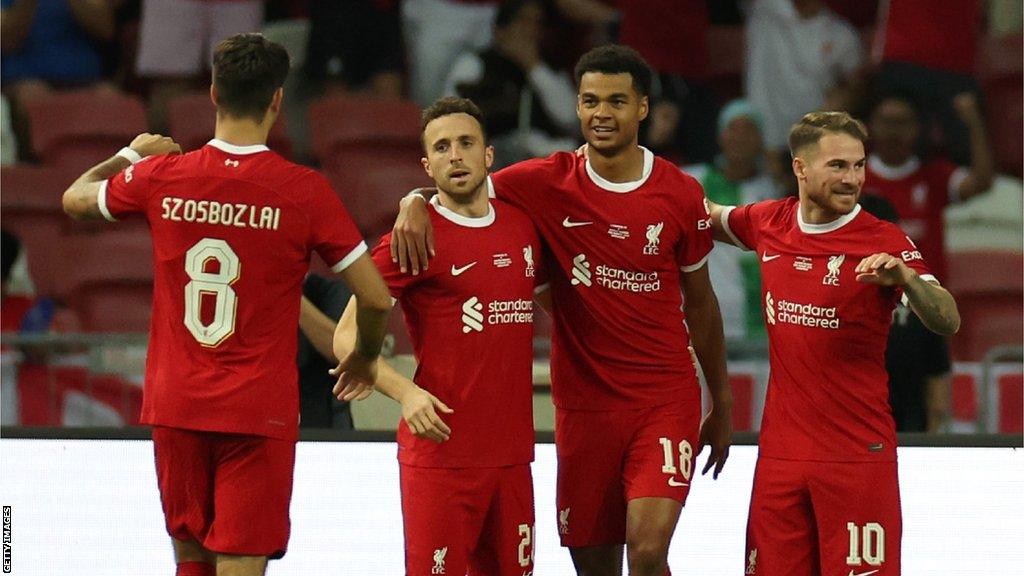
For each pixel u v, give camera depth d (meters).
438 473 18.44
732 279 33.06
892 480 18.72
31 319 32.22
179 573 17.73
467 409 18.41
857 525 18.55
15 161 37.56
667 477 18.91
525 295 18.69
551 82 37.69
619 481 19.55
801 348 18.64
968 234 37.25
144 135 18.47
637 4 38.28
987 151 37.47
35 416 28.72
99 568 21.55
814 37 39.12
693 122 37.94
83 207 17.30
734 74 41.62
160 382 16.95
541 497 21.47
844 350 18.50
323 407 23.09
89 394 28.78
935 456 21.41
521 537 18.84
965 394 30.34
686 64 38.28
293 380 17.22
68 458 21.64
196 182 16.75
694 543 21.33
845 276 18.41
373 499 21.44
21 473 21.66
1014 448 21.38
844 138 18.22
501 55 37.75
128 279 34.69
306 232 16.88
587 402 19.39
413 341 18.78
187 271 16.80
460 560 18.50
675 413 19.22
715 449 20.52
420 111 38.69
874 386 18.64
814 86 39.00
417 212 18.17
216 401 16.73
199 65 38.81
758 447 19.95
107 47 39.19
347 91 38.53
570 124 37.81
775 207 19.28
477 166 18.33
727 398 20.39
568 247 19.08
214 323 16.78
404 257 18.14
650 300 19.14
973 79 38.19
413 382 18.48
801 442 18.67
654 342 19.20
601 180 19.02
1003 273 35.28
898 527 18.73
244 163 16.83
